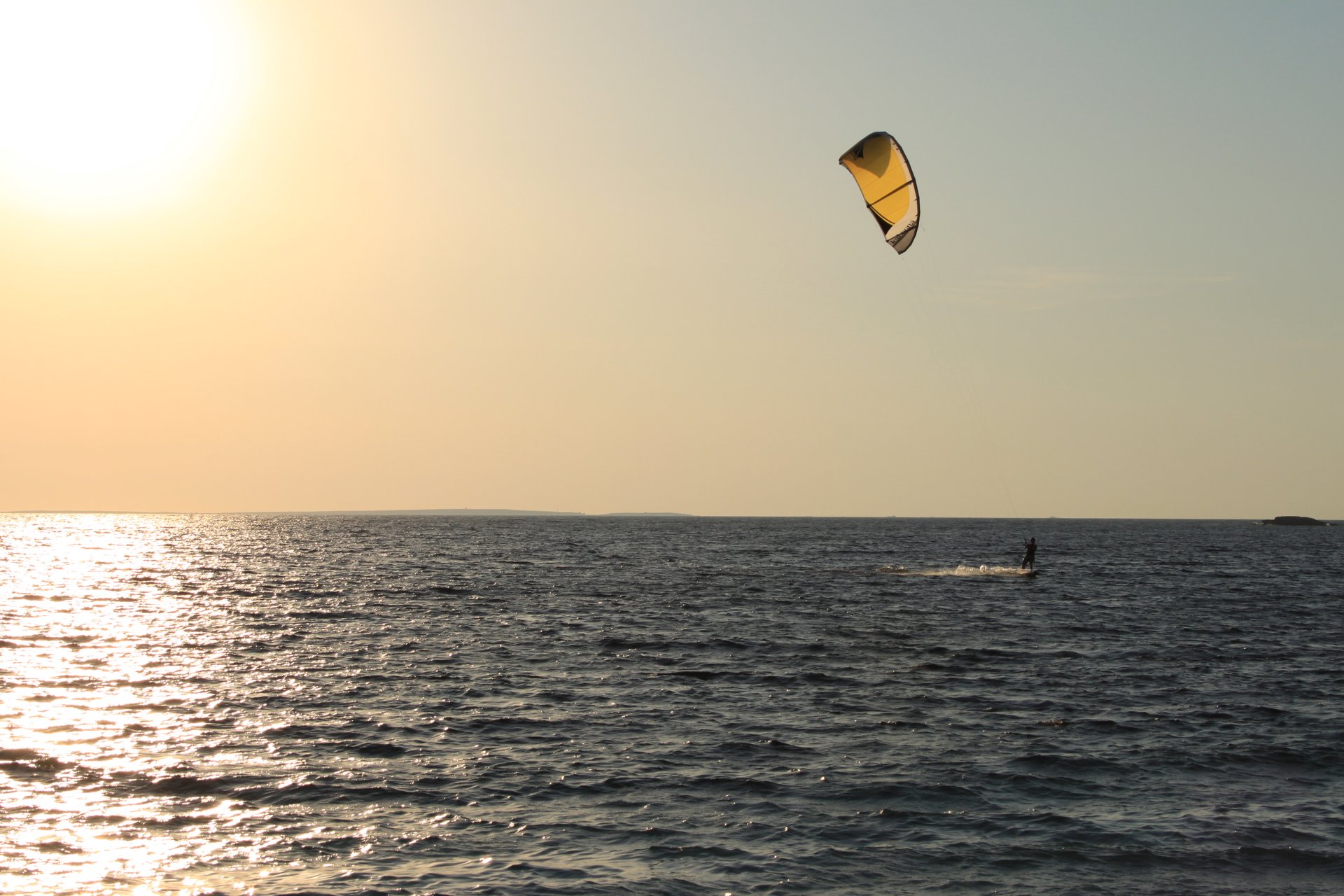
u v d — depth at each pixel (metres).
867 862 16.59
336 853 16.61
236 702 27.62
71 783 19.89
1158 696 29.62
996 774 21.36
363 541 157.12
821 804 19.41
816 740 24.08
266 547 133.75
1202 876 16.20
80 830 17.42
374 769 21.30
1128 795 20.08
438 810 18.80
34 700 27.38
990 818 18.73
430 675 32.03
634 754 22.70
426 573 79.38
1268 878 16.12
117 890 15.13
